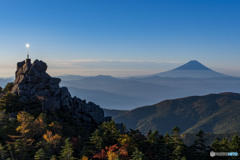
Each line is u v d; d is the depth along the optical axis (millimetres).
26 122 54438
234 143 55844
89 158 52000
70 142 54969
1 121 58219
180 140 60031
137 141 60812
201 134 60844
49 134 52250
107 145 58188
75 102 82625
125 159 51781
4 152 44719
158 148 60531
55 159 45469
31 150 49844
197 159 58031
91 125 80750
